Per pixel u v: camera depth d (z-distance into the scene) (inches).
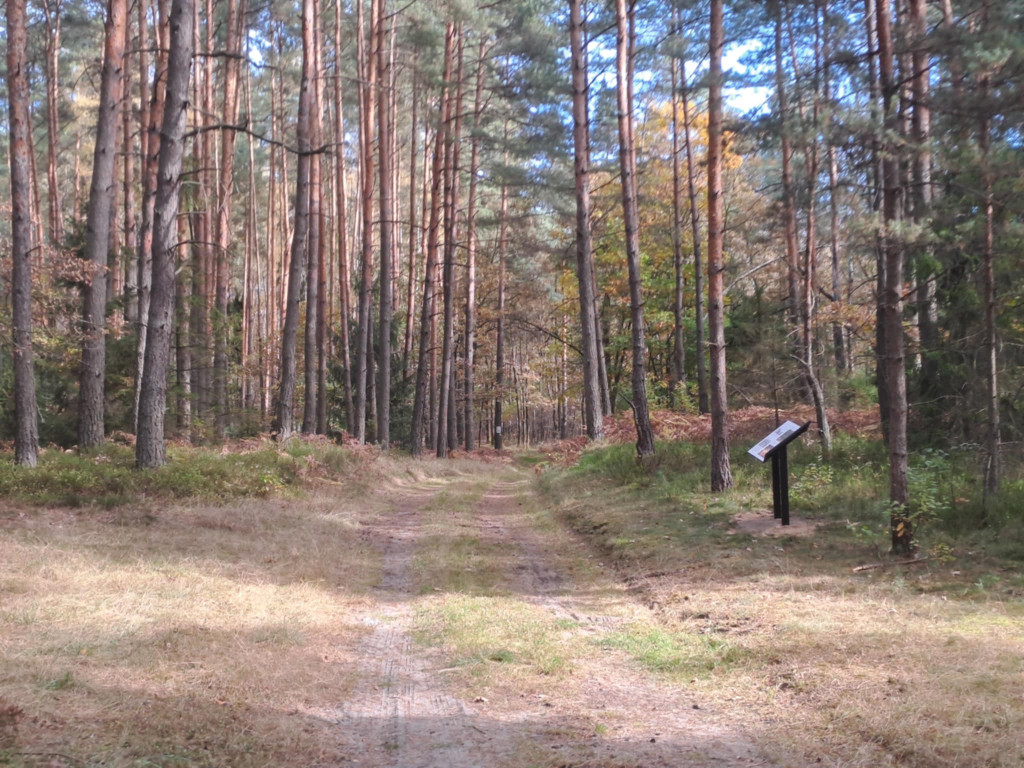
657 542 469.4
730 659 267.9
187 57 596.1
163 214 603.8
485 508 730.8
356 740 206.4
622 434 941.8
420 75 1164.5
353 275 1723.7
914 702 208.1
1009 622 274.5
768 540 443.5
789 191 623.2
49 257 634.2
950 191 460.1
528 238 1325.0
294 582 379.6
